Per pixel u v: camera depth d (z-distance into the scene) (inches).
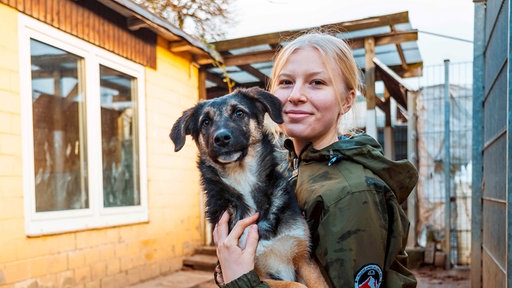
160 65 286.8
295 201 83.8
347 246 68.3
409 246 295.4
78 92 222.1
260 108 98.3
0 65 177.0
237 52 312.8
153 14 246.2
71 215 209.8
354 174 74.1
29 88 189.6
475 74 183.0
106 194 238.2
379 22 261.9
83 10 221.8
